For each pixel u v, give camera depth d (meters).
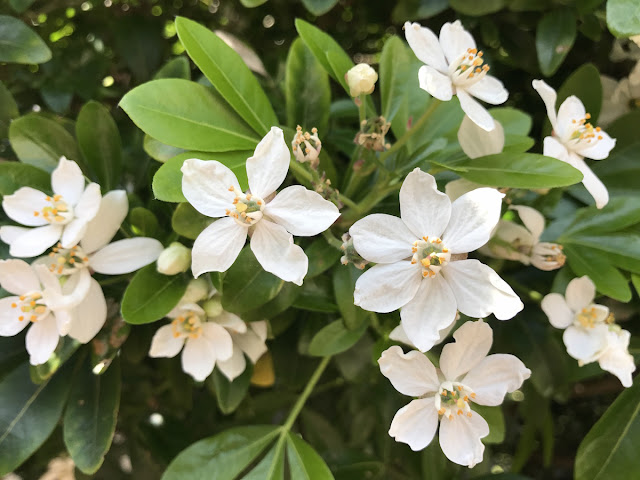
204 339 0.13
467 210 0.10
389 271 0.10
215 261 0.10
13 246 0.12
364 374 0.15
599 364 0.13
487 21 0.17
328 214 0.10
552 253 0.13
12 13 0.17
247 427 0.14
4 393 0.13
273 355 0.16
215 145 0.11
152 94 0.11
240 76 0.12
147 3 0.20
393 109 0.15
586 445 0.14
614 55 0.17
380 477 0.17
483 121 0.12
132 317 0.11
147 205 0.15
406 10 0.16
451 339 0.13
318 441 0.19
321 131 0.14
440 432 0.11
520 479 0.16
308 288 0.13
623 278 0.13
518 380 0.11
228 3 0.20
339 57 0.13
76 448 0.13
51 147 0.14
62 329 0.11
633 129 0.15
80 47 0.18
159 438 0.19
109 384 0.13
